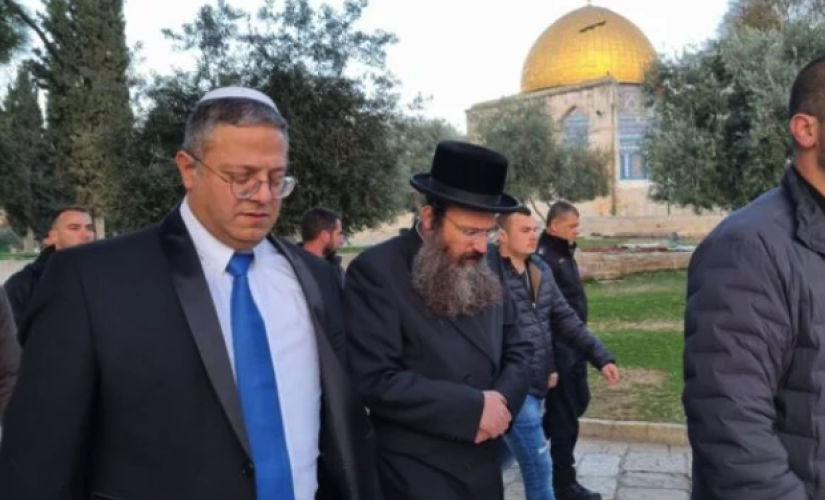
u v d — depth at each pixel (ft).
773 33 58.80
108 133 46.01
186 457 6.35
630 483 19.04
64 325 6.28
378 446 9.59
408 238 10.27
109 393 6.32
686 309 7.49
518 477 19.43
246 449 6.48
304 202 42.24
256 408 6.73
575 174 159.94
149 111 43.47
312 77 43.14
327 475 7.47
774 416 6.91
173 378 6.36
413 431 9.44
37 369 6.24
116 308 6.36
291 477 6.83
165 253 6.72
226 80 41.47
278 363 7.00
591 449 21.89
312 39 43.68
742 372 6.85
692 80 60.08
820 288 6.95
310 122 42.70
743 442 6.70
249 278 7.07
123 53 67.62
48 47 67.36
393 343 9.53
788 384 7.02
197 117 6.73
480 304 9.76
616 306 52.65
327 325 7.66
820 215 7.10
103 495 6.36
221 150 6.56
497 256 11.39
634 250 93.30
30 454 6.08
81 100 66.08
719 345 6.96
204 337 6.48
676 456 21.09
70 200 68.74
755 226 7.11
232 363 6.72
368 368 9.43
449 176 9.50
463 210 9.45
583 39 214.07
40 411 6.14
